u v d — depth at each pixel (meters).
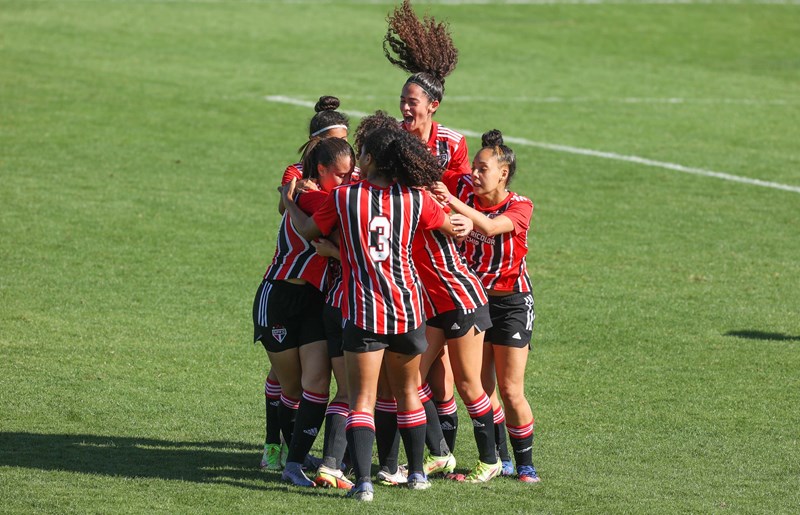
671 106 75.94
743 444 24.94
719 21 110.69
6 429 24.17
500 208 21.70
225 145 60.75
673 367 31.23
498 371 21.88
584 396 28.69
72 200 49.09
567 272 41.53
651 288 39.62
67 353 30.78
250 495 20.02
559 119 70.62
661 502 20.44
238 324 34.50
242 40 90.62
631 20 109.44
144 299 36.66
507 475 22.47
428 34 24.66
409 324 19.47
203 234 45.22
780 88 83.62
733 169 59.75
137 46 85.56
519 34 100.94
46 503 19.05
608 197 53.62
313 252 21.19
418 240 20.48
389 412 21.25
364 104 71.69
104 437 24.00
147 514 18.70
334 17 102.50
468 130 66.75
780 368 31.23
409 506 19.62
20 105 65.94
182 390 28.27
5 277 38.28
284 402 22.02
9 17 91.81
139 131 62.47
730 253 44.69
